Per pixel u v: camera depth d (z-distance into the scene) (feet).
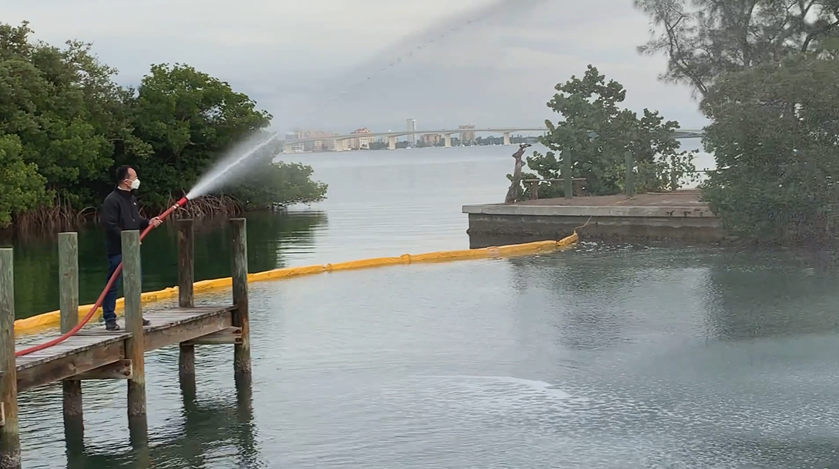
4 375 36.42
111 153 172.76
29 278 94.99
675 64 116.57
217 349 58.49
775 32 110.11
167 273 94.43
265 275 87.15
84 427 43.93
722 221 96.58
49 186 168.04
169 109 174.81
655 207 104.99
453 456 39.32
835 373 49.29
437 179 321.93
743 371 50.21
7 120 154.10
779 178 92.48
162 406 46.75
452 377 50.96
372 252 108.37
